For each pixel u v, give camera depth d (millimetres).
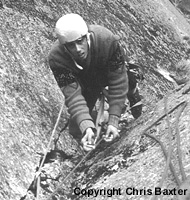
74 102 3537
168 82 5797
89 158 3982
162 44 6531
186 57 6691
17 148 3783
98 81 3826
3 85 4207
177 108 3727
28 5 5309
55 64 3592
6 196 3363
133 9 6707
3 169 3529
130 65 4207
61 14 5562
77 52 3467
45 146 3979
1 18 4867
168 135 3346
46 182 3684
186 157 2975
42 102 4363
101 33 3545
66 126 4078
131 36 6164
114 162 3580
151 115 3998
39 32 5059
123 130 4297
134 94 4316
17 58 4582
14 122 3973
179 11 9242
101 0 6363
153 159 3221
